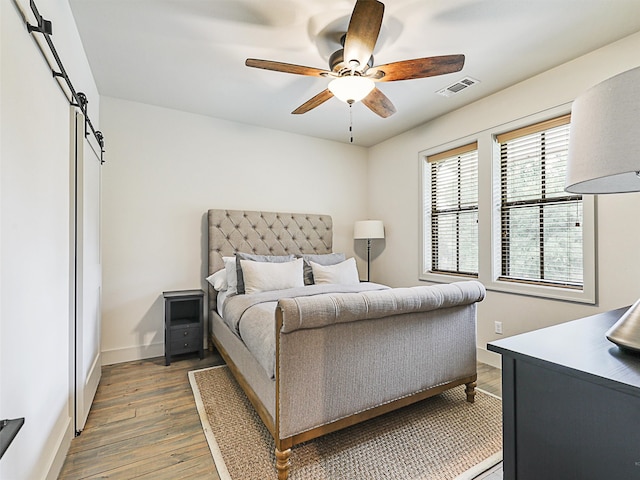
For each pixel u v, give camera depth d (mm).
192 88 2832
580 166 829
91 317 2199
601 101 776
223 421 2010
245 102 3119
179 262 3316
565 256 2508
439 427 1948
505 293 2828
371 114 3393
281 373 1532
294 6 1825
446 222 3516
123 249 3062
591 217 2266
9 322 1027
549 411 838
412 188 3826
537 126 2629
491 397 2332
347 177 4398
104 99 2992
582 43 2174
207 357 3166
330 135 4059
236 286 3014
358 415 1761
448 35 2074
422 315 1989
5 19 1007
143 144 3150
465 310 2209
